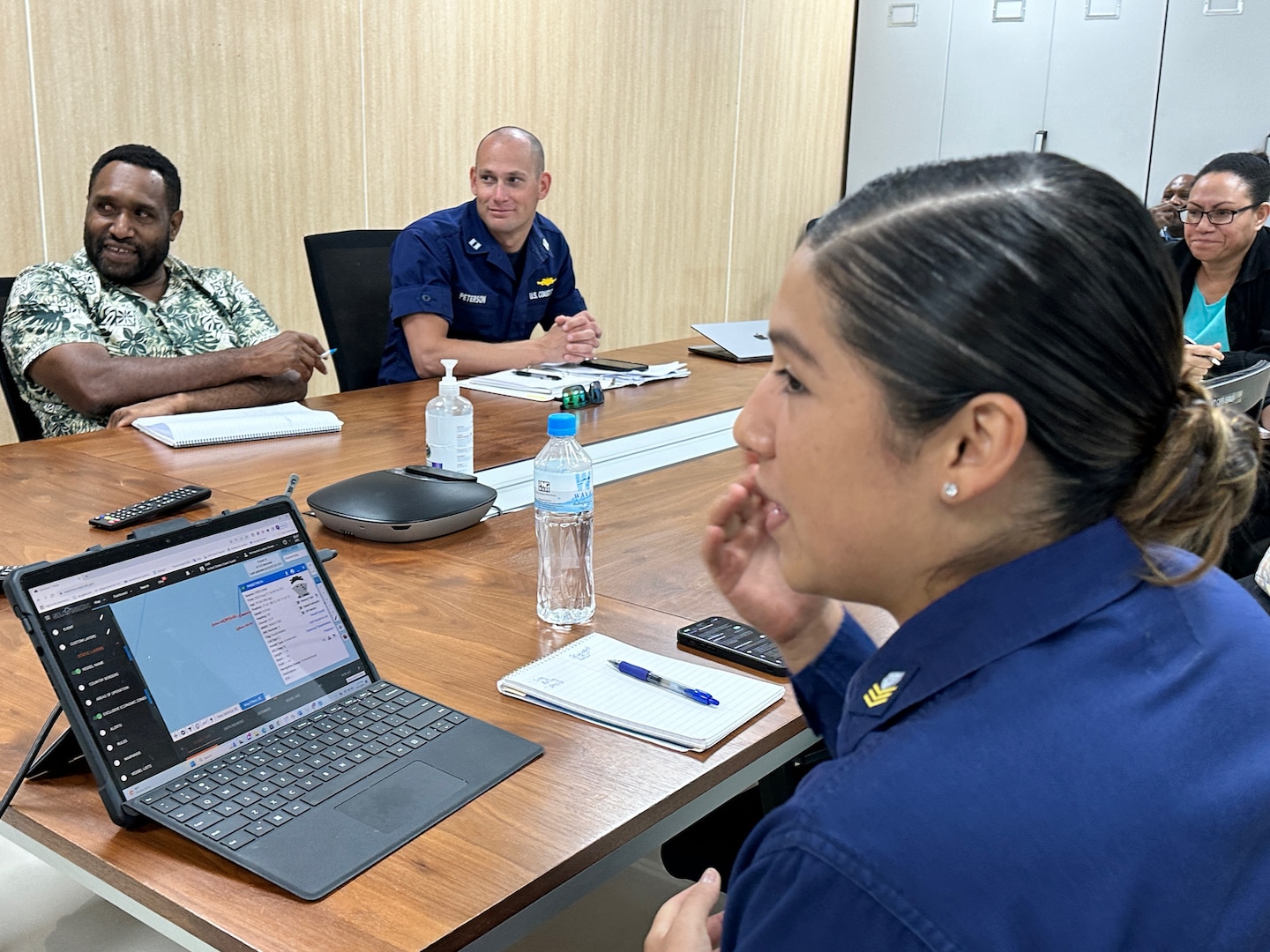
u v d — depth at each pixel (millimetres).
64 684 949
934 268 550
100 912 1466
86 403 2492
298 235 4074
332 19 4023
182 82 3670
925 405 557
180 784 977
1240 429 649
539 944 1595
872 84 6266
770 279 6301
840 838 521
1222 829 541
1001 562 610
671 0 5285
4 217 3355
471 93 4531
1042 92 5750
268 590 1128
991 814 517
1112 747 542
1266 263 3131
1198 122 5402
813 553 628
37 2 3314
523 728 1132
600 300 5348
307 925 827
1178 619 604
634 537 1732
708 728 1118
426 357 3035
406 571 1557
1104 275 552
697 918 809
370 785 1000
